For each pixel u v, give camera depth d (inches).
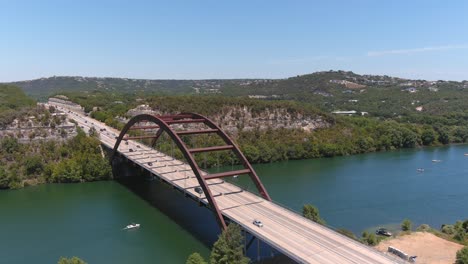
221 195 2915.8
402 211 3422.7
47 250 2610.7
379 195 3885.3
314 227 2282.2
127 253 2539.4
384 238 2741.1
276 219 2407.7
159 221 3132.4
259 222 2293.3
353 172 4963.1
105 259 2460.6
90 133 5295.3
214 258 2055.9
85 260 2448.3
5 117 4970.5
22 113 5226.4
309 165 5462.6
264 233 2175.2
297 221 2378.2
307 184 4318.4
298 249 1973.4
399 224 3110.2
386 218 3245.6
